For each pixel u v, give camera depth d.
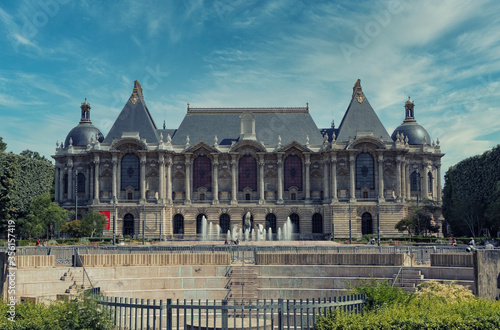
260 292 63.03
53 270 59.56
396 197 148.25
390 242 121.25
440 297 40.41
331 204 146.88
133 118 157.50
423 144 162.75
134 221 147.50
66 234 134.88
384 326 31.80
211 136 158.62
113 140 149.50
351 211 146.25
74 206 151.25
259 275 65.81
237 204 151.62
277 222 151.25
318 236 148.62
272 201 152.62
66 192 158.38
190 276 65.94
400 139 152.38
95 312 33.09
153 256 66.38
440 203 157.75
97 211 136.50
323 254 66.00
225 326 32.03
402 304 36.16
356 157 150.12
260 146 152.75
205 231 150.62
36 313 34.03
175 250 75.12
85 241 121.00
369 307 35.62
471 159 136.00
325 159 150.38
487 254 47.19
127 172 150.38
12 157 132.75
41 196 130.00
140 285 63.06
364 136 148.12
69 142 157.50
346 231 146.25
